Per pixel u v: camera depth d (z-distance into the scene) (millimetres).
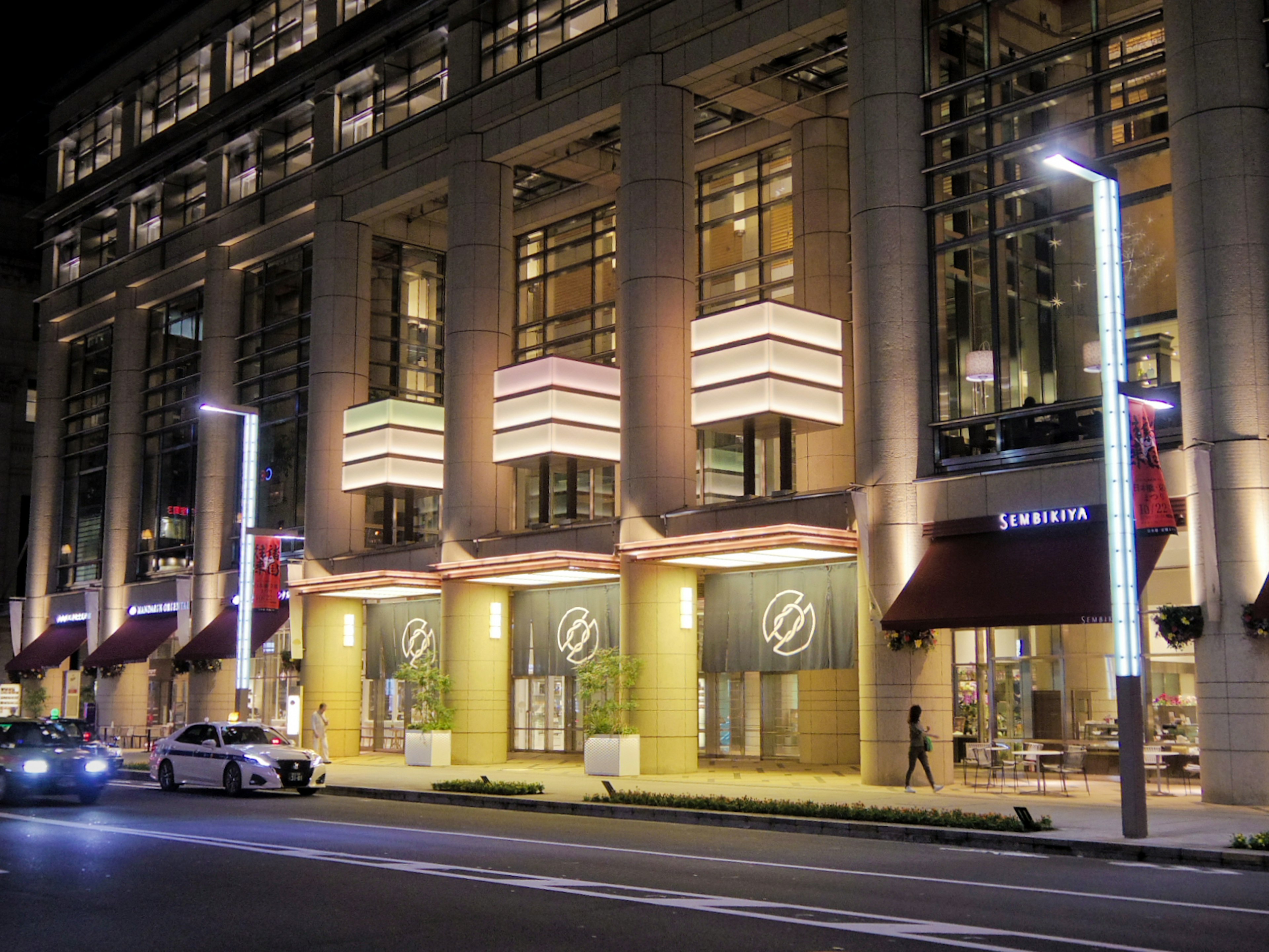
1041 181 27297
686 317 33938
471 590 38031
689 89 34781
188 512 51906
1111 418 18828
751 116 38594
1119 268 19141
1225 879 14734
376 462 40500
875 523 28438
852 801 23750
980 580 26109
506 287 39156
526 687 42688
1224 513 23125
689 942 10617
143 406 55469
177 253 52719
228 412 38656
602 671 32406
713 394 31547
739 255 39250
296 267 48344
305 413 46875
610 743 31844
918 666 27594
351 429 41750
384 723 45812
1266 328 23359
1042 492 26266
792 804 21750
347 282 44312
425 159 41469
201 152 52281
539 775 32781
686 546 30469
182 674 53094
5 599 69000
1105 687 28422
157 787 31781
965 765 29656
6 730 27828
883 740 27688
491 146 39000
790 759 37125
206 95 52406
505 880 14336
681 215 34156
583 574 34750
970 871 15336
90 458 58812
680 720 32531
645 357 33562
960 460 28000
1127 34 26312
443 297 48344
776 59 35281
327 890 13594
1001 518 26641
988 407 27906
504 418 36406
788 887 13852
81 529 58656
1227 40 24062
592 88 36281
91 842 18484
